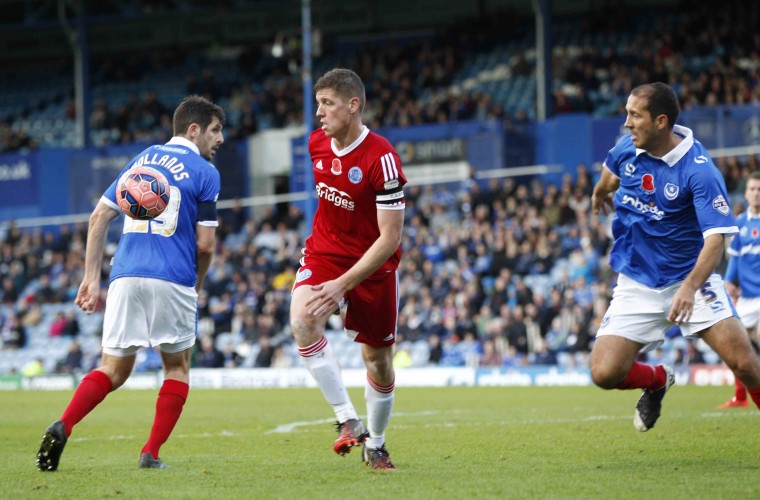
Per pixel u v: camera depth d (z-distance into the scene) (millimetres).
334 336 51875
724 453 15844
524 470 14133
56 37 86062
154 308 14930
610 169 15242
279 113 67750
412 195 57344
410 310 48000
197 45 84000
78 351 52625
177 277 15016
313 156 14023
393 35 78812
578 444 17766
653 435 18859
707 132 53281
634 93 14180
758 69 57594
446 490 12070
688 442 17484
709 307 14469
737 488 11977
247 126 67062
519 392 35000
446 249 52219
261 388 42656
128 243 15094
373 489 12242
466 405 29281
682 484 12352
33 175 67875
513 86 67312
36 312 58250
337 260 14062
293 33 75875
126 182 14922
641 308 14836
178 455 17562
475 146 57656
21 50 86812
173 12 76750
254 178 64438
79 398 14703
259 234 59469
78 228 63312
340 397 13672
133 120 72562
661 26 64375
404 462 15578
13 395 41000
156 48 84875
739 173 50875
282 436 21266
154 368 51906
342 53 79312
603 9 68438
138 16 75062
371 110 67312
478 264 50812
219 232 62312
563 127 57344
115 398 36938
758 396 14570
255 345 49688
